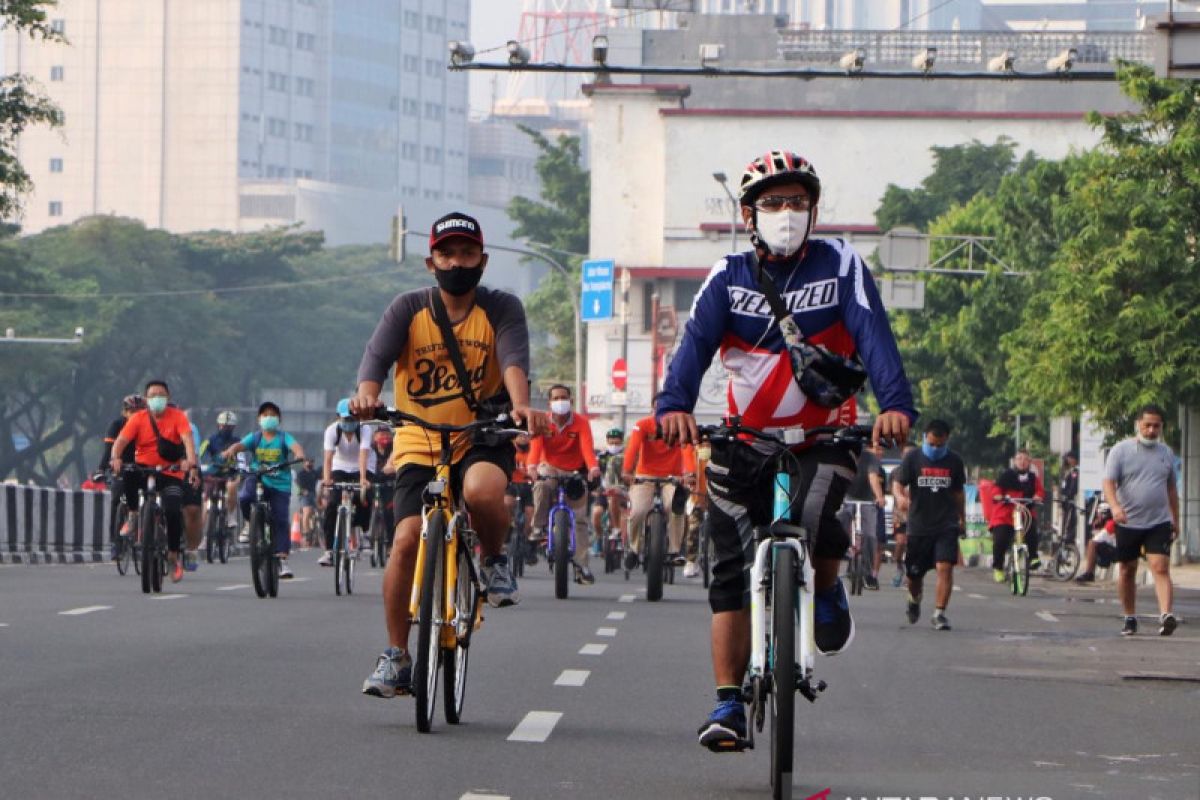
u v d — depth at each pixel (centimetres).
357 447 4831
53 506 7219
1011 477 6425
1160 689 2962
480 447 2183
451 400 2170
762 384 1764
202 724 2145
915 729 2370
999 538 6425
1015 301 11850
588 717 2348
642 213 19700
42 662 2794
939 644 3834
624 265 19600
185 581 5172
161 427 4609
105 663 2798
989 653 3619
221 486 7081
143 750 1938
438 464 2155
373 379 2128
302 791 1717
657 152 19725
